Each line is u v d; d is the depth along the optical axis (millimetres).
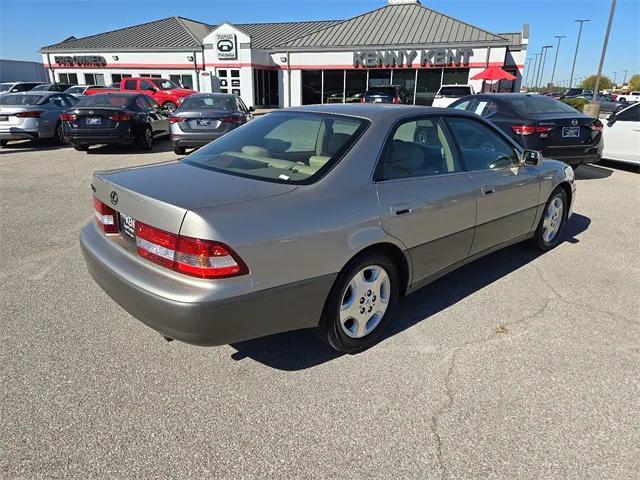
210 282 2258
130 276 2469
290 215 2467
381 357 2971
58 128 12508
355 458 2182
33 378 2684
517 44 27531
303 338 3178
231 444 2252
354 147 2893
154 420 2391
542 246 4832
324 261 2584
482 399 2592
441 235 3334
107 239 2869
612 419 2453
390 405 2533
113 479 2041
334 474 2094
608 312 3604
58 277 4027
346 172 2791
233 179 2748
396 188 2979
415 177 3160
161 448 2217
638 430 2379
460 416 2459
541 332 3299
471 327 3350
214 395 2588
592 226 5863
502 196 3873
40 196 6914
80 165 9750
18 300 3596
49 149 12258
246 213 2352
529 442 2291
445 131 3508
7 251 4621
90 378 2699
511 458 2193
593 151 8047
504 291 3943
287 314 2527
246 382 2701
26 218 5758
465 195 3451
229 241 2248
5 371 2736
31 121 11766
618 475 2104
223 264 2252
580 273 4352
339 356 2975
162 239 2352
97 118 11008
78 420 2373
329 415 2451
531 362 2939
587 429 2379
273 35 35438
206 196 2445
